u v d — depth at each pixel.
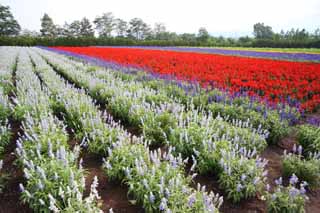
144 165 3.92
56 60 19.09
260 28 93.50
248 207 3.96
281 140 6.49
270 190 4.33
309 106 8.34
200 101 8.20
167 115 6.28
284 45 52.38
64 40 58.28
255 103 7.66
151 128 5.86
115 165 4.34
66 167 3.86
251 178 4.07
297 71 13.66
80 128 6.31
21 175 4.66
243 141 5.27
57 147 4.59
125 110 7.09
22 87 8.77
